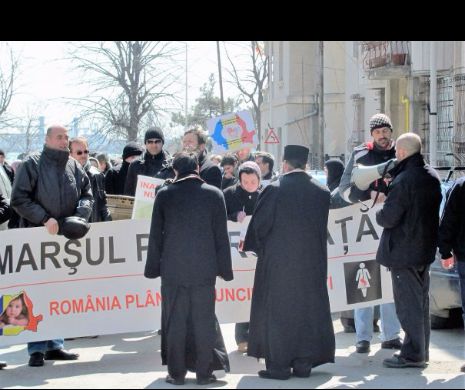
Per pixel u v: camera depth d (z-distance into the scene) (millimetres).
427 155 24781
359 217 8578
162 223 7199
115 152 45219
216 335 7234
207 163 9383
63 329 8320
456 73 22203
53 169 7949
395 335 8656
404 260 7473
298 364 7285
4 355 8945
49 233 8016
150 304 8500
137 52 43750
